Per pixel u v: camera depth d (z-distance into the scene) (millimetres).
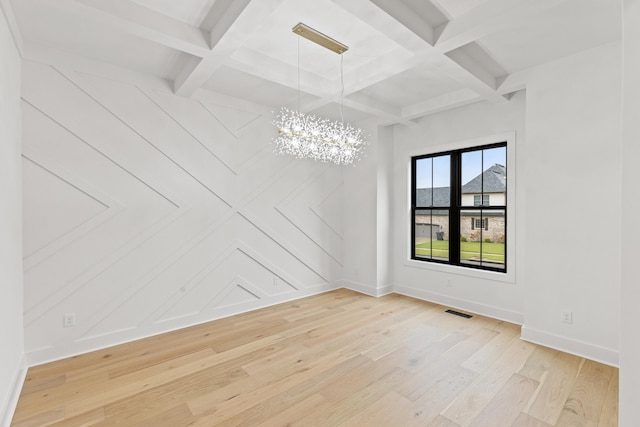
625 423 1104
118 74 2943
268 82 3320
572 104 2709
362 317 3656
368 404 2035
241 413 1949
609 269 2535
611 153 2518
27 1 2021
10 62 2135
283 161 4223
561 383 2260
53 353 2617
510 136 3490
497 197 3746
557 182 2793
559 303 2791
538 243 2906
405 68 2727
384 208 4641
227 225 3699
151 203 3148
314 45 2682
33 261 2537
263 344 2932
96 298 2828
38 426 1825
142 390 2188
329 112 4289
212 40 2326
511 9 1912
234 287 3775
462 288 3951
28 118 2512
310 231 4562
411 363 2566
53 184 2627
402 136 4648
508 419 1883
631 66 1103
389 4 1958
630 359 1098
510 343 2932
